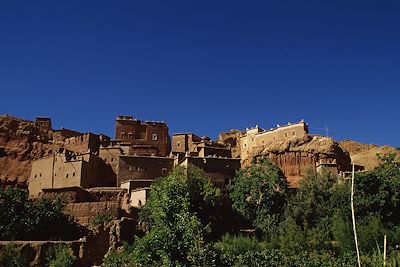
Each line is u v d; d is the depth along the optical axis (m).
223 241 44.00
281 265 33.44
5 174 75.44
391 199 49.84
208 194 52.47
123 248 44.56
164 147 82.50
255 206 56.06
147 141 81.75
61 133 83.69
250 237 48.97
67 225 49.00
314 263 33.44
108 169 71.00
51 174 67.38
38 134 82.75
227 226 53.25
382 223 46.62
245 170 60.81
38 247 41.94
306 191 54.75
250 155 81.25
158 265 26.14
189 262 25.55
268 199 56.28
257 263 33.22
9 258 38.69
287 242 41.09
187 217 26.59
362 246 38.72
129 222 48.62
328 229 46.41
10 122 81.25
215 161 63.94
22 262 39.06
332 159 76.50
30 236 45.97
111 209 52.31
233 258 33.47
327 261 34.50
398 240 39.88
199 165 62.66
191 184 51.47
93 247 45.16
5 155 77.31
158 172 66.62
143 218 49.06
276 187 58.28
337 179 59.81
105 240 46.34
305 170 68.50
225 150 74.69
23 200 47.97
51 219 47.84
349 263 32.69
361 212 49.53
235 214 55.03
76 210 52.94
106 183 70.38
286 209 53.38
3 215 45.38
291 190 60.78
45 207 48.50
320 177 58.34
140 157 66.25
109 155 71.81
